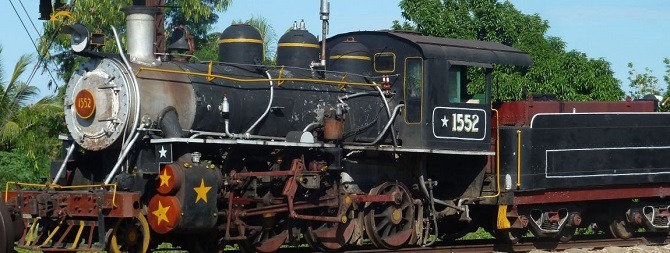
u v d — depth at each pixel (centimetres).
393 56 1486
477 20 2828
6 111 2550
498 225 1555
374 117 1447
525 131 1560
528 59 1616
